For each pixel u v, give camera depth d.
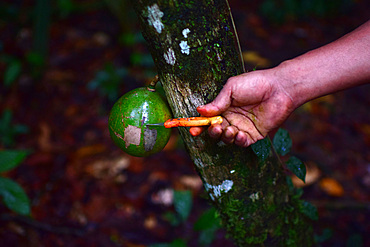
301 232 1.76
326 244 2.81
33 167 3.21
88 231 2.77
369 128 3.84
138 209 2.97
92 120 3.69
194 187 3.14
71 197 3.00
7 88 3.89
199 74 1.25
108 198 3.01
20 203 2.17
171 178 3.20
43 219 2.82
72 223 2.83
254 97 1.25
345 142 3.67
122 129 1.39
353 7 5.90
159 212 2.96
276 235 1.62
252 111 1.30
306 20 5.52
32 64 3.88
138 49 4.49
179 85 1.28
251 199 1.51
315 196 3.14
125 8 4.40
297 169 1.71
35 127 3.60
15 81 3.95
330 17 5.67
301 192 1.78
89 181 3.13
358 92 4.29
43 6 3.80
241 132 1.25
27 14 4.70
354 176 3.36
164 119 1.39
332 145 3.62
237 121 1.32
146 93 1.41
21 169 3.17
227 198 1.50
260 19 5.36
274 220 1.60
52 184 3.09
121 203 2.99
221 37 1.25
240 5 5.61
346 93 4.28
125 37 4.41
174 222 2.83
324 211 3.04
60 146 3.43
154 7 1.16
